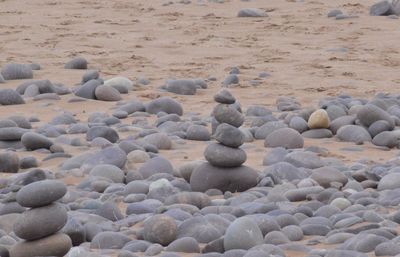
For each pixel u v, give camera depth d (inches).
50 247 437.4
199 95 1101.7
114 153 668.7
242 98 1077.8
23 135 746.2
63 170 665.0
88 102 1026.1
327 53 1438.2
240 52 1456.7
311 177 604.7
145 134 801.6
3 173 673.0
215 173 596.7
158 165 650.2
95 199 576.7
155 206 542.6
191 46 1520.7
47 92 1068.5
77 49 1488.7
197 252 446.9
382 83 1194.0
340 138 813.2
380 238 438.0
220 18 1865.2
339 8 1973.4
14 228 440.8
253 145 771.4
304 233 480.1
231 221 485.1
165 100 947.3
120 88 1097.4
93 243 467.8
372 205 525.7
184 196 547.5
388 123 808.9
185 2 2110.0
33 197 436.8
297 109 982.4
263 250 416.8
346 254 415.5
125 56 1421.0
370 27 1705.2
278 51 1459.2
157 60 1387.8
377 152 760.3
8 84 1160.8
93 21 1827.0
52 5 2090.3
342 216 496.7
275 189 583.8
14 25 1769.2
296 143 761.0
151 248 446.6
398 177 597.9
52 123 889.5
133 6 2069.4
